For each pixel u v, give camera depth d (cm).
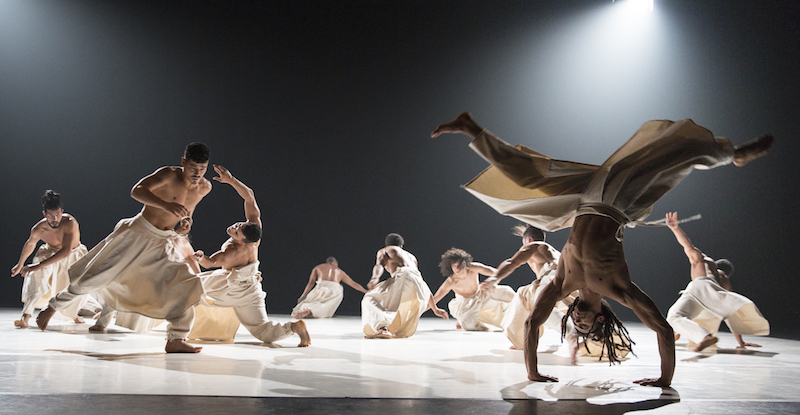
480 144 231
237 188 391
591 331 261
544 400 191
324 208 1119
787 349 436
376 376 238
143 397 178
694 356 370
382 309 488
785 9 835
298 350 342
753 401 196
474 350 368
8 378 207
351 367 266
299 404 174
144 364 257
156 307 316
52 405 164
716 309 433
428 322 737
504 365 288
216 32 1105
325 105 1123
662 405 186
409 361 296
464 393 201
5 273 1005
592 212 235
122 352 303
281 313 843
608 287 231
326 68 1125
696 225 942
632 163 232
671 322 427
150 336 396
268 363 273
